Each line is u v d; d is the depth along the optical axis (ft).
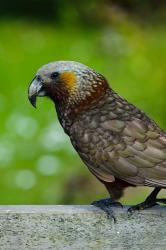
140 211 20.18
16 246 19.74
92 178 44.37
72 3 59.00
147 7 50.29
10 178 49.49
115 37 50.85
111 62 51.26
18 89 64.13
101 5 52.24
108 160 22.50
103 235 19.98
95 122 23.15
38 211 19.79
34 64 70.90
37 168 50.57
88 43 72.38
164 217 20.13
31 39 77.05
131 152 22.30
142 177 22.09
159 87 47.03
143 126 22.71
